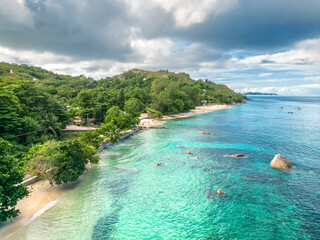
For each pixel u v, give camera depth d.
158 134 74.69
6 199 21.91
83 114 84.88
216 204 28.03
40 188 31.56
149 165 42.69
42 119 53.88
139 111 116.75
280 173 38.06
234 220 24.70
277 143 60.97
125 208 27.09
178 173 38.44
